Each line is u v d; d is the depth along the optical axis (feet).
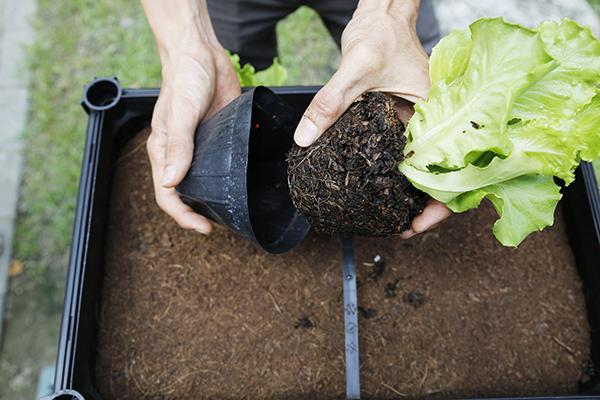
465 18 6.82
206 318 3.66
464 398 3.43
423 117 2.80
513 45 2.56
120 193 4.03
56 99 6.96
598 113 2.68
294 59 7.04
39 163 6.67
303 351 3.58
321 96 2.84
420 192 3.03
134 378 3.51
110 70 7.03
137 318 3.67
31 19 7.32
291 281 3.76
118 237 3.89
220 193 3.01
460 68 2.93
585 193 3.78
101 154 3.86
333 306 3.69
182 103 3.45
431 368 3.54
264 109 3.28
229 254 3.84
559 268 3.85
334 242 3.87
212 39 3.83
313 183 2.90
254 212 3.50
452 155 2.69
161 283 3.76
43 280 6.31
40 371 5.98
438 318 3.67
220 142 3.03
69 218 6.46
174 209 3.57
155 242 3.88
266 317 3.66
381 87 3.08
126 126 4.15
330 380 3.51
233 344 3.59
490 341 3.62
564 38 2.63
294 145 3.09
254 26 5.01
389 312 3.67
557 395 3.44
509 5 6.84
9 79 7.04
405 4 3.28
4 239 6.37
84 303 3.43
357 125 2.85
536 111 2.71
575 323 3.70
